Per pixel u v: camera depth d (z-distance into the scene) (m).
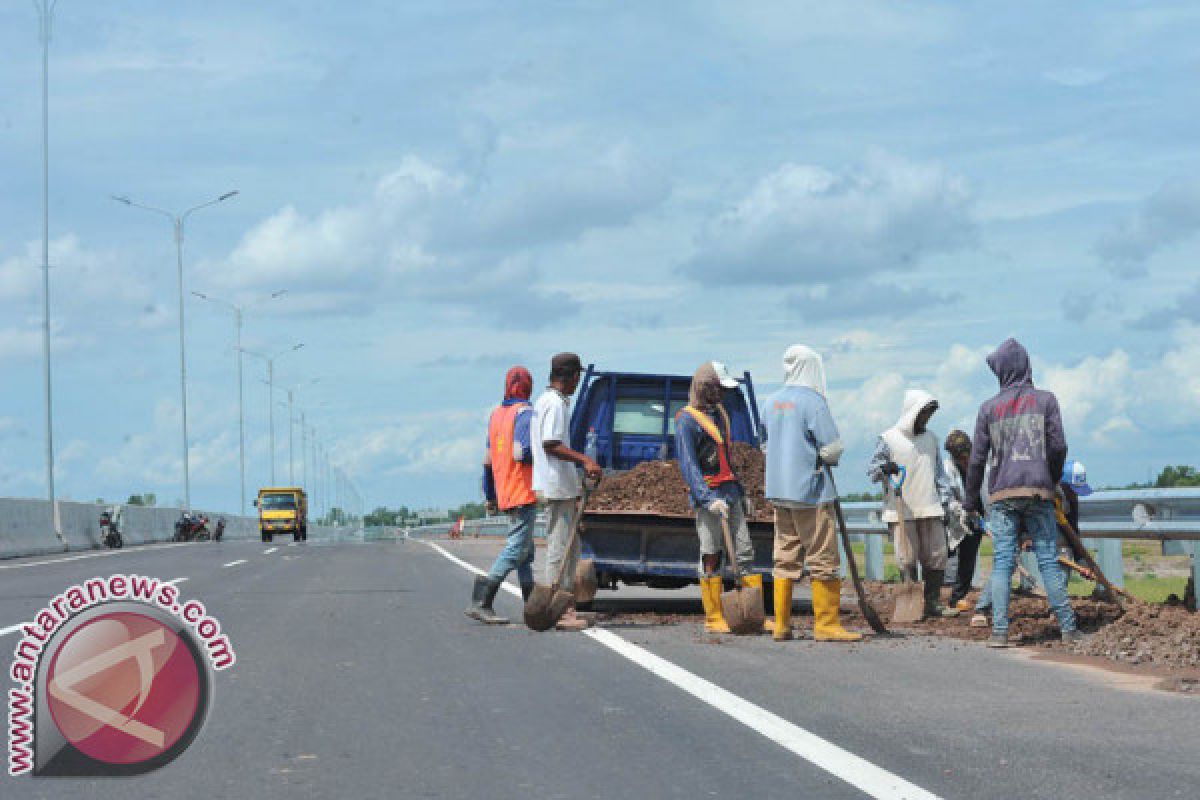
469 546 41.94
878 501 18.11
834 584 10.31
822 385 10.42
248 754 6.02
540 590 10.88
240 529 83.38
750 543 11.06
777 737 6.27
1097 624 10.77
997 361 10.03
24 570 23.00
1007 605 9.89
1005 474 9.81
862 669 8.63
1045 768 5.58
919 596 11.95
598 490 13.12
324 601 14.50
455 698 7.52
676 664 8.88
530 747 6.14
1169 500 11.89
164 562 26.09
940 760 5.75
